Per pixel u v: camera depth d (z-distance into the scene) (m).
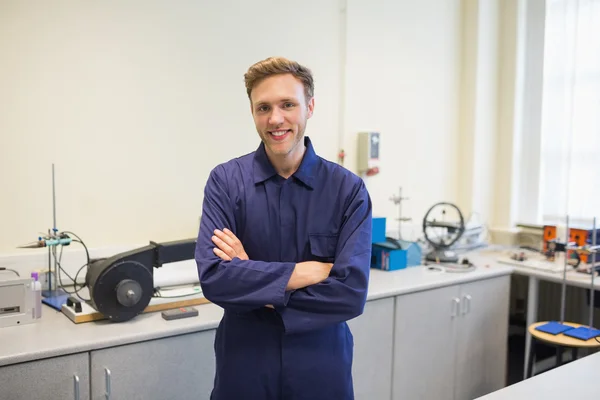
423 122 3.67
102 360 1.77
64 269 2.38
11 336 1.77
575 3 3.52
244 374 1.45
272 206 1.50
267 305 1.38
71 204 2.41
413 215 3.66
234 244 1.46
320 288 1.40
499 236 3.87
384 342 2.51
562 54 3.62
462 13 3.81
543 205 3.78
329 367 1.46
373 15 3.34
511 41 3.81
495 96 3.89
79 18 2.36
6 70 2.23
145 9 2.52
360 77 3.31
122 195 2.53
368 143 3.26
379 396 2.53
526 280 3.74
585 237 3.05
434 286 2.67
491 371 3.04
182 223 2.71
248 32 2.84
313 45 3.10
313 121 3.15
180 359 1.93
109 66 2.45
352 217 1.48
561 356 2.92
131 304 1.92
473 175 3.81
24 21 2.25
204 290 1.42
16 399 1.62
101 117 2.45
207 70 2.72
